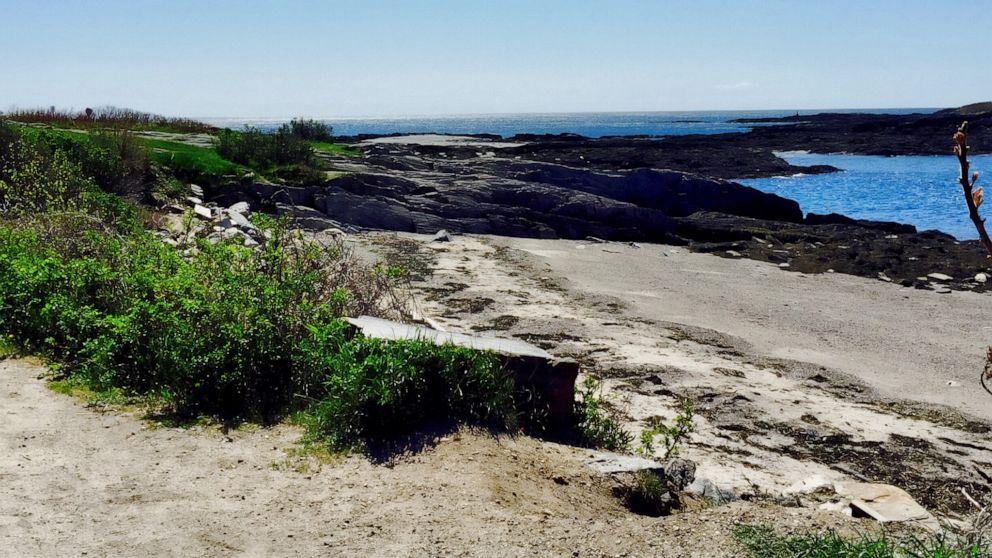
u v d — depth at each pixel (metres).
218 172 25.52
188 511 5.22
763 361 13.38
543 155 61.97
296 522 5.13
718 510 5.57
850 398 11.78
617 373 11.98
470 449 6.25
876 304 18.58
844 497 7.54
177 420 6.89
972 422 10.91
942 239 28.80
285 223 10.63
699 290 19.17
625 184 36.22
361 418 6.51
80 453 6.08
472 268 20.02
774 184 55.69
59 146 20.83
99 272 9.25
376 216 26.02
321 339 7.61
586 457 6.67
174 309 8.28
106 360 7.71
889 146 84.44
